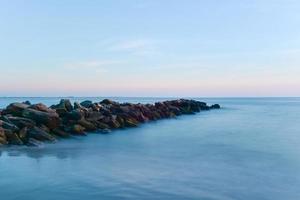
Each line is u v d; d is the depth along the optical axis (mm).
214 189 16562
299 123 60156
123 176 18844
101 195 15281
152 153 27328
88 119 41750
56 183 17203
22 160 23250
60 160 23500
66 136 35625
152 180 18031
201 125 54969
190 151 28547
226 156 26047
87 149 28906
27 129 32188
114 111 51344
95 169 20609
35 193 15516
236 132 45031
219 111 100188
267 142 34906
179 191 16078
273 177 19125
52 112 37719
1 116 34406
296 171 20672
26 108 36719
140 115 55812
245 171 20562
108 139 36062
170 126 52531
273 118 73750
